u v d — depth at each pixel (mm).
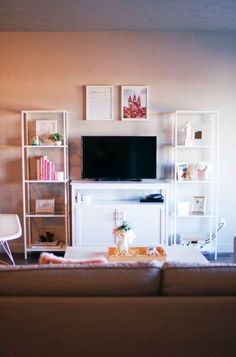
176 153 4285
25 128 4375
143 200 4289
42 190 4477
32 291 1611
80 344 1614
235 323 1600
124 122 4426
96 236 4180
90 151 4301
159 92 4395
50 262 1804
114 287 1619
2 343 1604
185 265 1658
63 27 4160
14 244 4520
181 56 4359
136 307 1587
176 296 1614
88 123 4418
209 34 4344
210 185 4500
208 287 1611
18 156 4418
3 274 1623
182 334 1608
